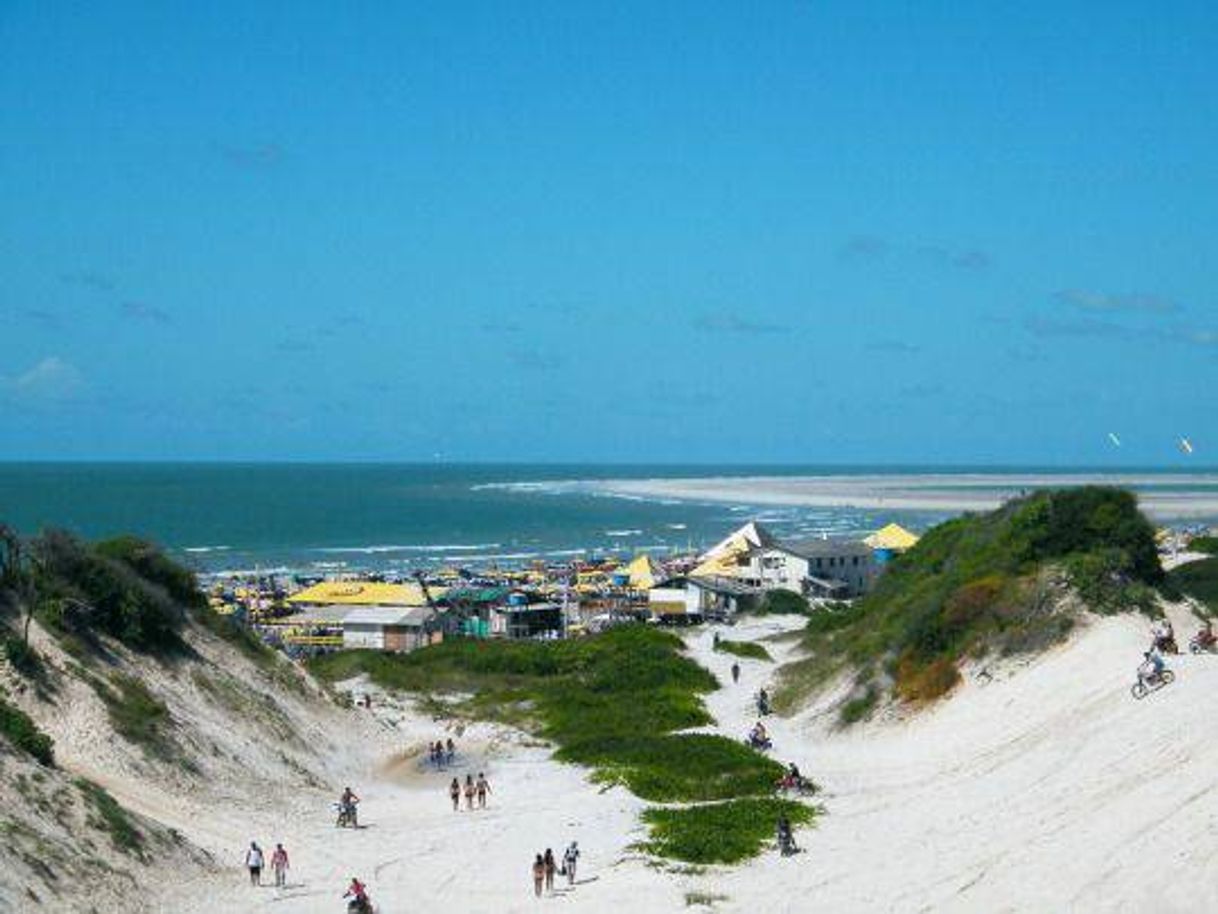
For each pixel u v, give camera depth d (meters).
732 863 36.50
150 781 42.03
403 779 53.12
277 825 41.78
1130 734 38.12
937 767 44.66
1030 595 54.12
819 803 42.72
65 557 51.38
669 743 54.62
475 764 55.28
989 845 33.06
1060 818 33.25
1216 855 26.73
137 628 51.78
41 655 45.28
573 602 114.75
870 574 122.25
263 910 32.59
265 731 52.34
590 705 66.50
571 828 42.00
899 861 33.78
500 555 176.62
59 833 32.34
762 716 61.94
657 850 37.84
